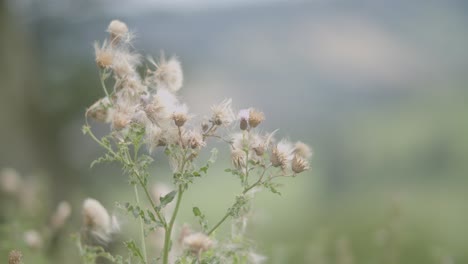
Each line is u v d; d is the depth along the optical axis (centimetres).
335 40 4181
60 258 455
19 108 1251
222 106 267
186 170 263
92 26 1415
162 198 264
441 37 4584
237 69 3030
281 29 3959
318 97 3194
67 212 468
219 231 295
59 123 1274
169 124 265
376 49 4181
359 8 4812
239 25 3528
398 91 3591
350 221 918
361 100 3300
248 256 288
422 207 1283
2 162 1184
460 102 3125
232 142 271
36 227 515
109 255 276
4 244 435
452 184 1914
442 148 2355
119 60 279
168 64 286
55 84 1326
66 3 1430
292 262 495
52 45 1406
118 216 291
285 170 269
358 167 2159
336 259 498
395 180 2039
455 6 4966
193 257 256
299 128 2758
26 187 581
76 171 1153
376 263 516
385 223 504
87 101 1308
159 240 321
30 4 1448
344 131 2684
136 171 265
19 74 1288
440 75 3822
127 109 269
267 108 2855
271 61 3412
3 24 1292
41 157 1221
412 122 2814
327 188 1862
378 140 2533
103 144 270
